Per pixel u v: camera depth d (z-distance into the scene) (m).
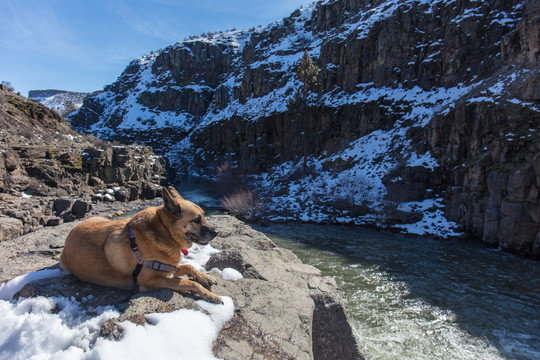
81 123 95.94
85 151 25.00
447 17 30.70
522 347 7.93
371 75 36.00
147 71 105.44
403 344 7.97
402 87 32.69
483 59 26.84
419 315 9.48
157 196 28.98
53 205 16.92
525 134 16.20
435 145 23.14
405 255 14.98
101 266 2.79
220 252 4.00
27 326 2.22
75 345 2.12
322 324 3.31
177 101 84.56
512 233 15.06
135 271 2.78
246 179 35.69
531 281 11.96
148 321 2.33
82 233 2.88
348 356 3.59
